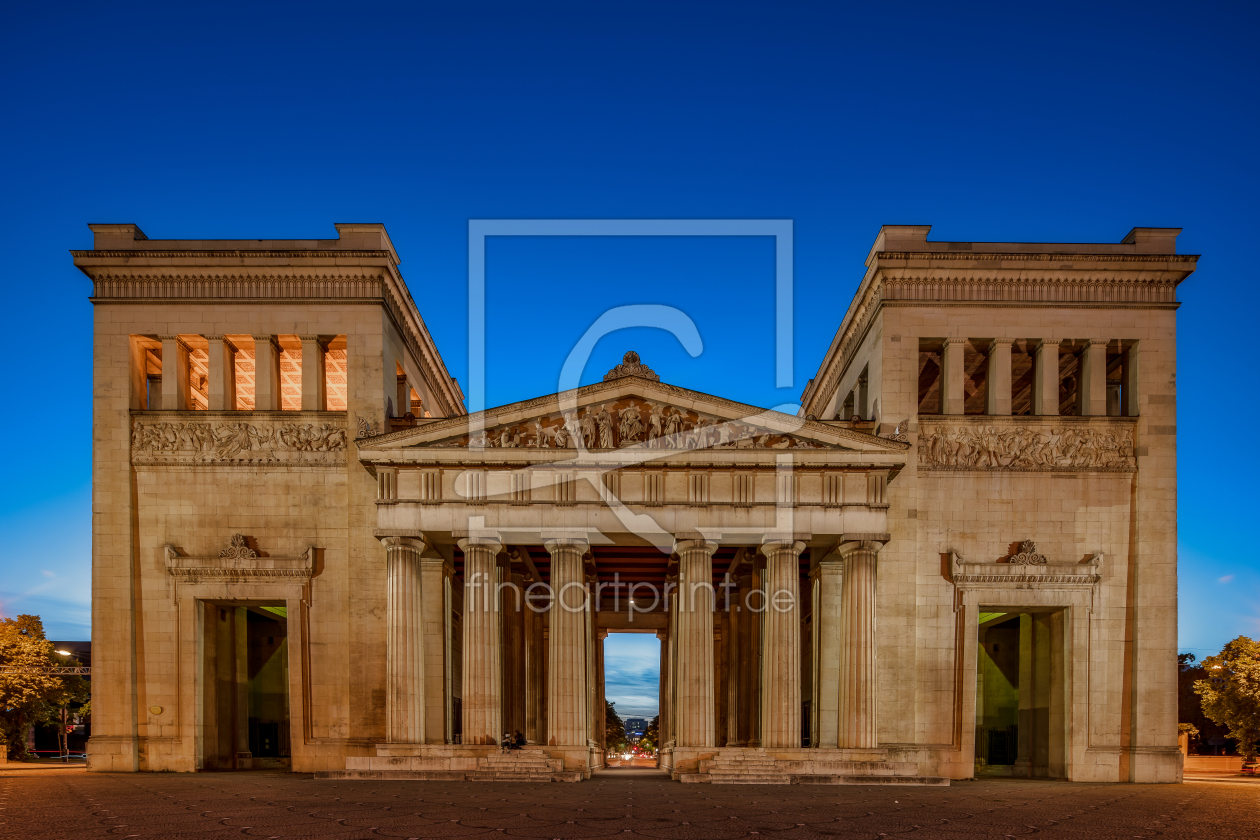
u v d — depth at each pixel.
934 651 58.59
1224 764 88.00
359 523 59.56
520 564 70.44
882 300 61.84
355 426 60.62
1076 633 58.69
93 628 59.22
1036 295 61.75
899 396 60.97
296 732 58.12
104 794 41.53
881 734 57.81
